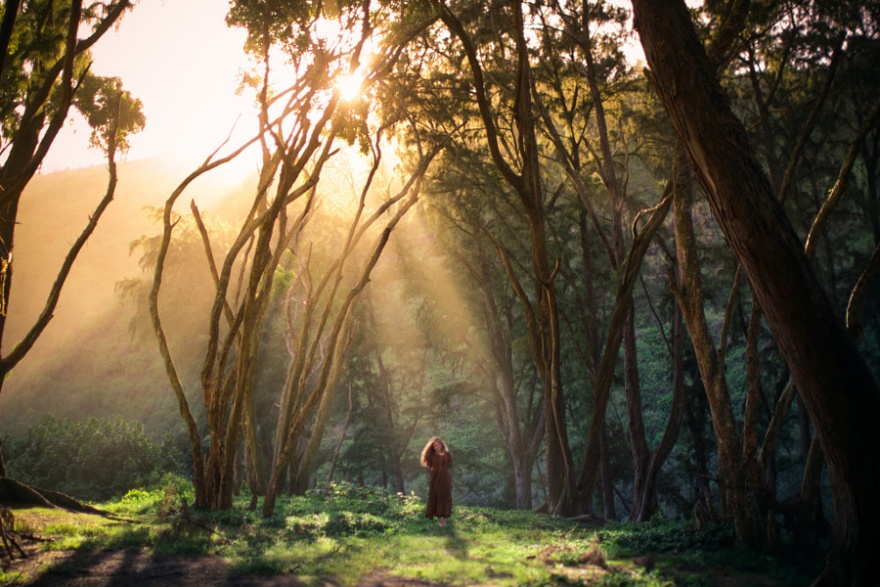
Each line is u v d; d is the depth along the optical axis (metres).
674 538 9.55
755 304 9.18
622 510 33.19
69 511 12.30
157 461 25.14
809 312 5.78
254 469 17.89
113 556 8.31
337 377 21.47
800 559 8.23
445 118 22.47
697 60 6.21
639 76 22.95
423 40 20.97
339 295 30.80
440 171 23.89
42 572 7.12
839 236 23.78
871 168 20.66
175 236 32.59
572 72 23.22
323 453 35.03
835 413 5.78
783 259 5.82
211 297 33.03
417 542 10.37
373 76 15.30
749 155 5.99
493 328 27.36
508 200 23.42
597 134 27.66
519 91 15.89
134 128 15.27
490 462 35.50
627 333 21.73
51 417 25.94
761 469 9.12
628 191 26.64
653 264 35.50
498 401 29.61
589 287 23.80
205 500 13.37
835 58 9.52
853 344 5.87
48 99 15.02
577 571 7.71
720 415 9.28
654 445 33.44
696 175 6.34
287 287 28.47
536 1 21.52
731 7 9.45
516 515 16.34
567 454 18.62
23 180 11.64
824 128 21.55
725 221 6.11
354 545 9.72
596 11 22.02
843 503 6.00
